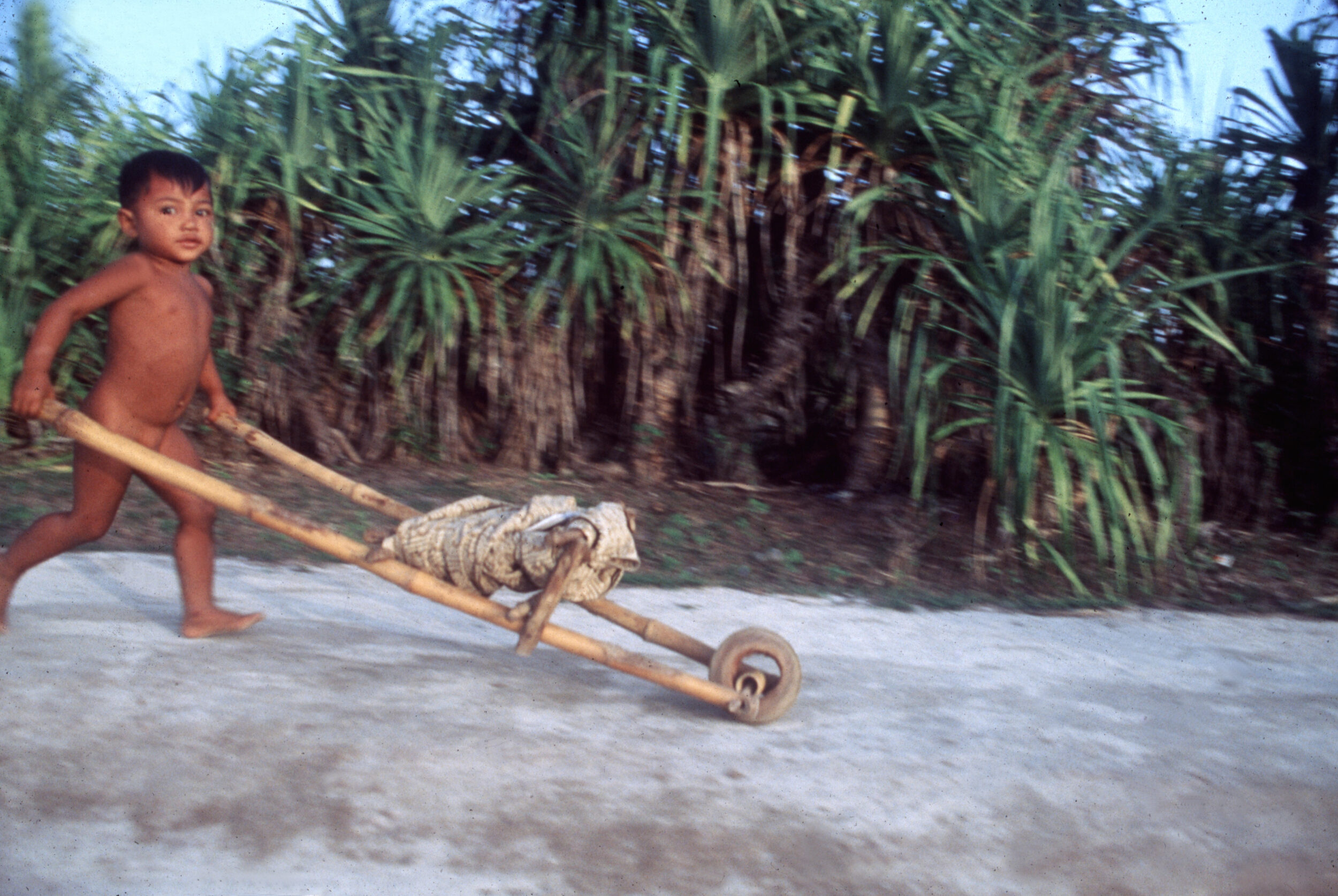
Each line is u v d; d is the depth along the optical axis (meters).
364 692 2.97
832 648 4.17
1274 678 4.11
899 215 7.01
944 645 4.37
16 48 6.64
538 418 7.25
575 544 2.94
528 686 3.25
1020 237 6.35
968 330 6.56
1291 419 7.62
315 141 6.79
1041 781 2.78
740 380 7.64
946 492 6.79
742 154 6.88
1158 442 6.47
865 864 2.29
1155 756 3.04
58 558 4.51
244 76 6.89
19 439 6.59
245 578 4.59
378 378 7.24
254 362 6.95
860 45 6.50
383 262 7.05
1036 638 4.59
